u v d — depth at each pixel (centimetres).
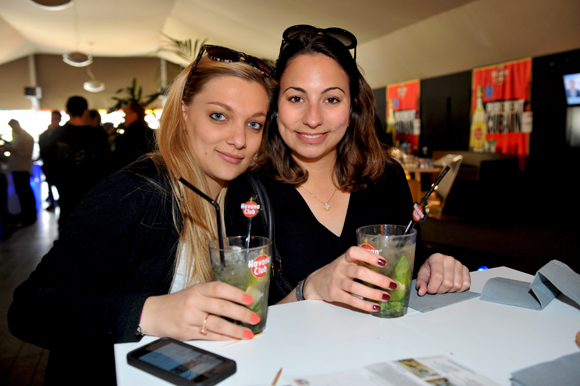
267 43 957
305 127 122
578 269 378
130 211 94
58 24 991
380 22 721
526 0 545
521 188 638
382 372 62
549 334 75
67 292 83
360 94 136
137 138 367
